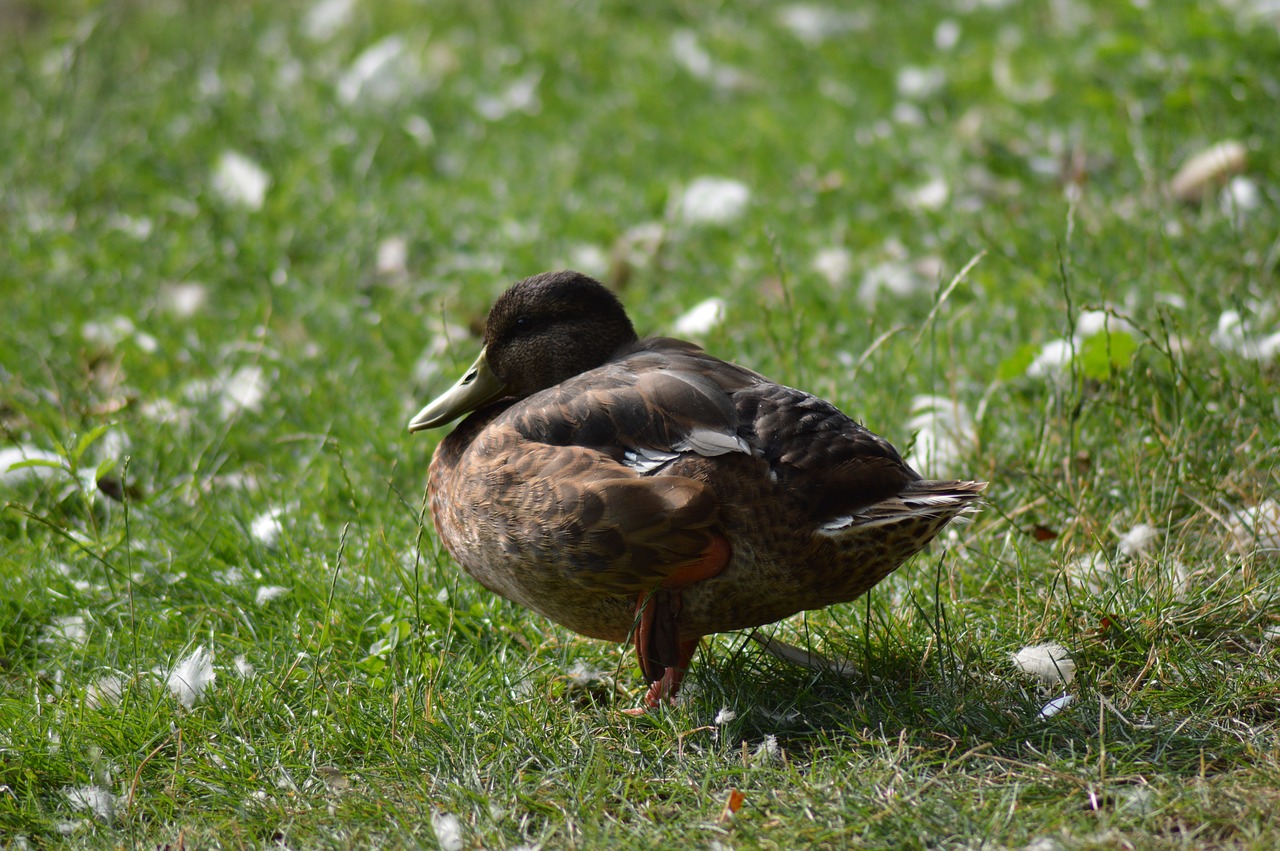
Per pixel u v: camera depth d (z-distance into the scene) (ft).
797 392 21.01
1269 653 21.49
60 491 29.14
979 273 34.42
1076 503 25.71
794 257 37.37
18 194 43.98
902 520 19.43
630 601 20.61
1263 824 17.19
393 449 30.14
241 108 49.34
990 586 24.27
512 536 20.45
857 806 17.97
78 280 38.96
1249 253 32.99
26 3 65.21
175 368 34.68
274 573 25.61
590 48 53.57
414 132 46.57
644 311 36.11
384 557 25.64
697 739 20.61
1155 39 43.62
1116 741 19.48
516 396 24.77
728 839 17.70
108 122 48.83
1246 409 27.45
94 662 23.80
